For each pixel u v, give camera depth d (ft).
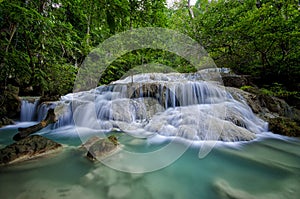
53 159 8.86
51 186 6.61
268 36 19.35
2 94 18.69
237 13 25.94
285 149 11.10
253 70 25.66
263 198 6.08
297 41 19.24
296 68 20.47
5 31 14.06
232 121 14.53
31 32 14.10
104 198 6.08
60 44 17.35
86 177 7.37
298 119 17.17
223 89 18.86
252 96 19.12
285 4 19.88
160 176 7.78
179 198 6.24
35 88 24.66
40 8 14.37
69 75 22.75
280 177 7.72
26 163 8.05
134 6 8.52
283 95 19.79
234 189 6.75
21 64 13.69
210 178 7.70
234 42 24.11
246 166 8.82
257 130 14.53
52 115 14.84
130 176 7.64
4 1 9.83
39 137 9.73
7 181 6.75
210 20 27.86
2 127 16.84
